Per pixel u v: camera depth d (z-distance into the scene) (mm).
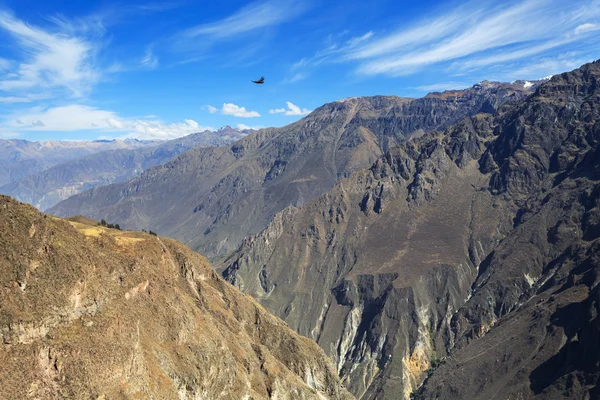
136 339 72875
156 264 98375
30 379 54750
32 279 61594
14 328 55844
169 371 78812
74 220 120750
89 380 60031
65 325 62688
